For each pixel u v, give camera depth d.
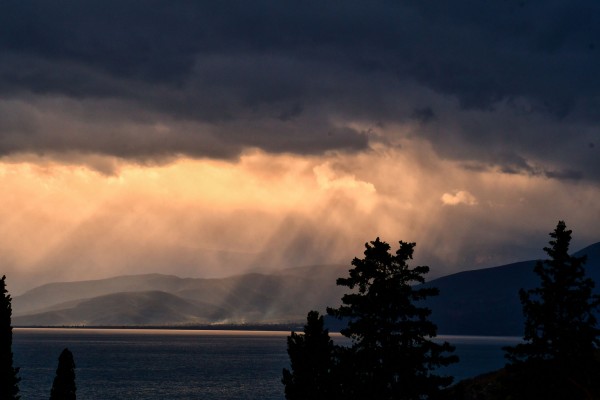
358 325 75.62
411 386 74.62
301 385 83.81
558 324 79.75
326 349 84.69
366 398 74.25
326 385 82.12
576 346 78.81
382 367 74.88
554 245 80.94
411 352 75.31
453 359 75.50
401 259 77.56
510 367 82.25
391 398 74.88
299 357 84.69
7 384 102.44
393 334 76.31
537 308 80.06
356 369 75.75
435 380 75.50
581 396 78.69
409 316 76.56
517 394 82.19
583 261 80.00
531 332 80.75
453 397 75.69
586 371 78.69
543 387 79.56
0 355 102.25
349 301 76.75
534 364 80.25
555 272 80.50
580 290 79.56
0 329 102.75
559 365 79.25
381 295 75.12
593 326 79.50
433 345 75.69
